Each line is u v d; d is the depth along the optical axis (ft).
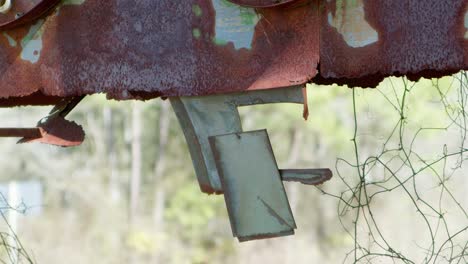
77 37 19.97
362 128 82.94
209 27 19.44
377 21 18.84
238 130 19.49
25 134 21.72
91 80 19.88
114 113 157.28
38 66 20.08
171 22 19.66
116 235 135.23
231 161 19.43
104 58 19.86
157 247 134.72
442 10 18.79
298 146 130.41
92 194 139.23
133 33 19.80
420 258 43.65
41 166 138.31
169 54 19.63
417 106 57.57
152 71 19.66
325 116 110.73
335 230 131.44
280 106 130.31
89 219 135.64
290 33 19.01
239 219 19.36
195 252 135.44
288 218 19.26
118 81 19.77
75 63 19.94
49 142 22.17
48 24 20.06
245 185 19.40
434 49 18.74
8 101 24.02
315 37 18.85
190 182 147.64
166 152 151.84
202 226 137.28
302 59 18.88
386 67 18.79
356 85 23.94
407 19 18.81
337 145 112.16
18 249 25.26
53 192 137.69
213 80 19.36
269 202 19.31
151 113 155.84
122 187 151.02
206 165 19.69
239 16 19.30
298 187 133.90
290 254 131.85
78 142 22.47
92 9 19.94
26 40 20.13
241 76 19.21
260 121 132.16
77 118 144.15
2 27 19.94
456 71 22.22
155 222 142.61
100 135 151.64
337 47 18.86
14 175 136.36
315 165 127.95
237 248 135.44
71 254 126.11
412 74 22.79
